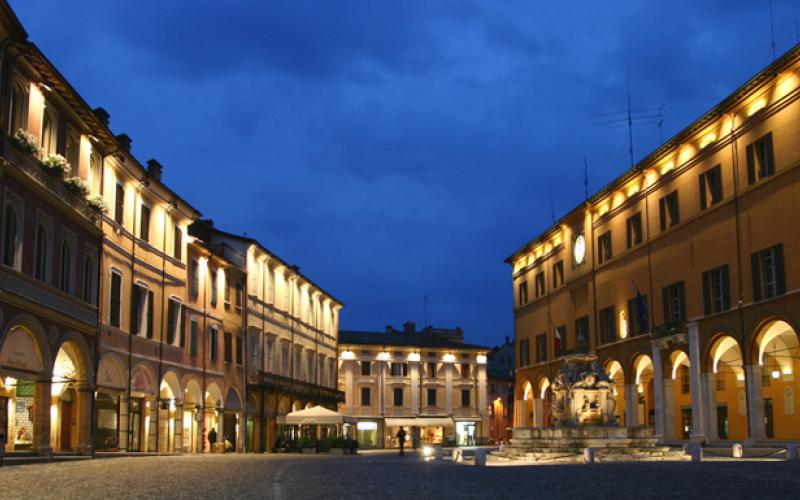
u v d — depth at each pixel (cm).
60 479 1973
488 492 1700
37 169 2961
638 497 1533
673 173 4700
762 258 3838
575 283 6166
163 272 4575
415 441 8638
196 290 5116
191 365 4975
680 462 3008
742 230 3984
